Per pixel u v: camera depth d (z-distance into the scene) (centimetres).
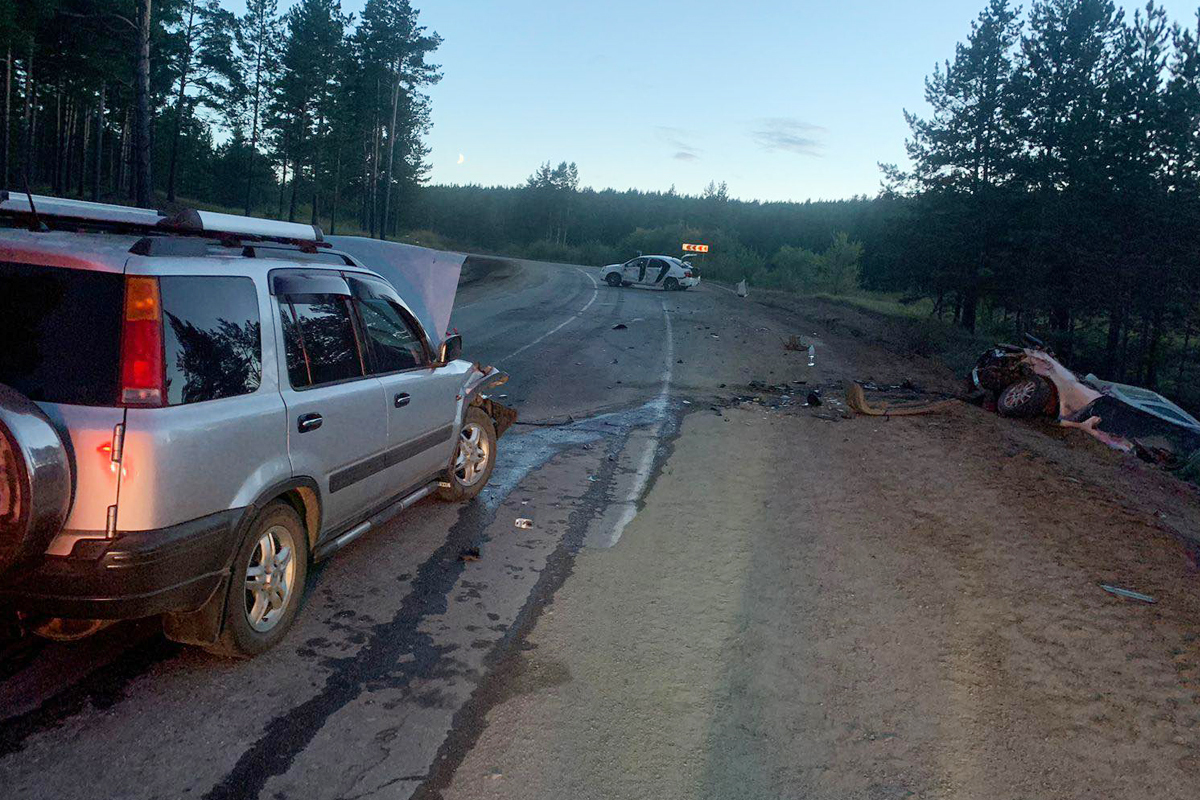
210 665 373
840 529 648
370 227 6656
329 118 6247
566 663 404
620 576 523
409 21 5994
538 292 3281
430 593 474
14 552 282
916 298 3048
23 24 3562
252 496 355
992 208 2630
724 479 785
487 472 673
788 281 4856
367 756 315
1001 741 358
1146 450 1165
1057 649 451
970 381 1365
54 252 312
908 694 395
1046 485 822
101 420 300
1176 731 373
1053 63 2570
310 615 433
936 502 743
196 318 336
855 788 321
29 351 311
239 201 9531
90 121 6806
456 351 582
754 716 367
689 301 3238
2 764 290
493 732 338
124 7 3919
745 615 475
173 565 315
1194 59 2134
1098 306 2236
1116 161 2225
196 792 285
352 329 463
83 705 332
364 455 456
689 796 308
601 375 1398
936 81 2830
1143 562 609
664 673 401
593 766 321
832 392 1376
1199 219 2028
